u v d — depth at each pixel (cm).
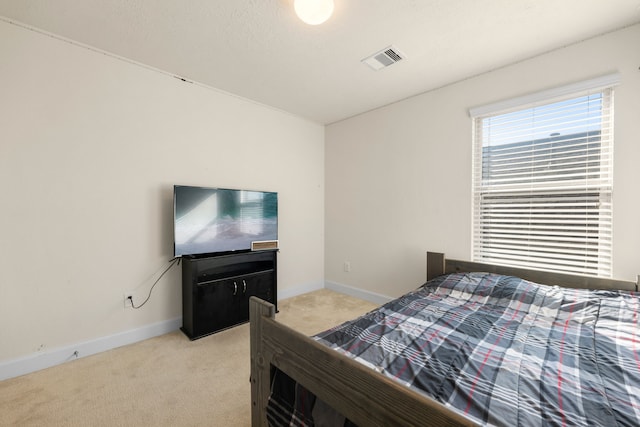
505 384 98
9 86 177
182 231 239
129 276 227
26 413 148
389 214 314
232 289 257
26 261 184
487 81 241
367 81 258
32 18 174
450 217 266
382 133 319
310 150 368
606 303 156
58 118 194
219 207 262
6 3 160
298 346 92
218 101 278
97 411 150
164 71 241
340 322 270
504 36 192
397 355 119
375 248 329
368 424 71
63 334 198
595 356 117
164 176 244
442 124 270
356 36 192
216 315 247
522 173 227
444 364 112
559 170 210
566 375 104
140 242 232
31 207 186
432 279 245
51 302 193
